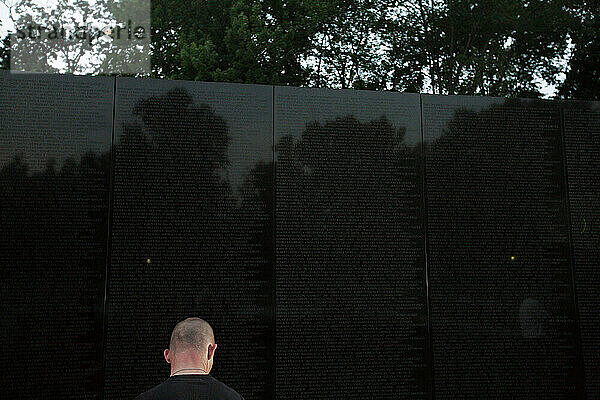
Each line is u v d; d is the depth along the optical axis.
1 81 5.62
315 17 14.58
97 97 5.80
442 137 6.41
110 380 5.36
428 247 6.15
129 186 5.71
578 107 6.70
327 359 5.76
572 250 6.38
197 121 5.95
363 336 5.86
